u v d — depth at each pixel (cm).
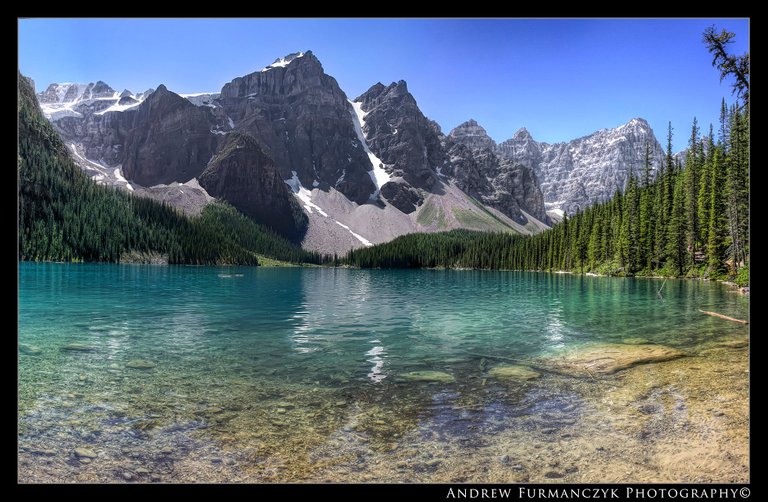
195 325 2694
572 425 1028
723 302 4059
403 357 1789
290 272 15938
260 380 1422
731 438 932
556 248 15138
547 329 2527
